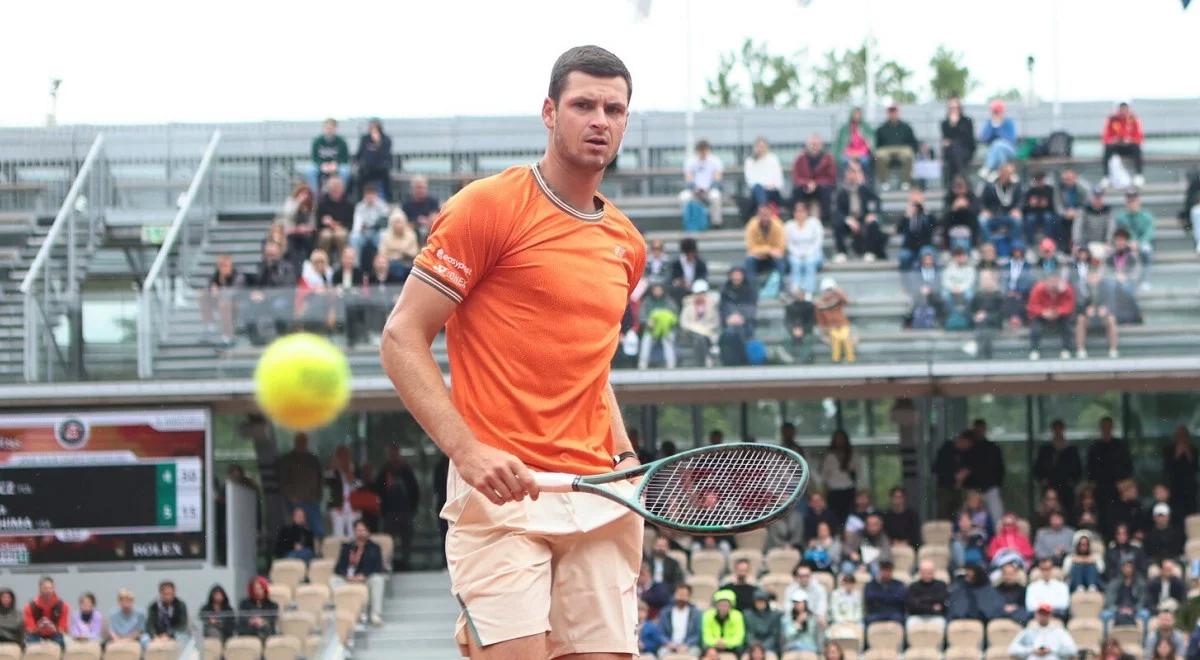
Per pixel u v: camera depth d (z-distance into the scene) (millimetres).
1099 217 29984
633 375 28844
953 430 32594
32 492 29750
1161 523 27375
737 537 28641
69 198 32594
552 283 6016
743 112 39031
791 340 28828
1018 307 28656
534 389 6043
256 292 29141
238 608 29688
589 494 6102
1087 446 32625
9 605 25734
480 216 5938
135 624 26609
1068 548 27391
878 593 25141
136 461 29766
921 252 29562
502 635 5965
